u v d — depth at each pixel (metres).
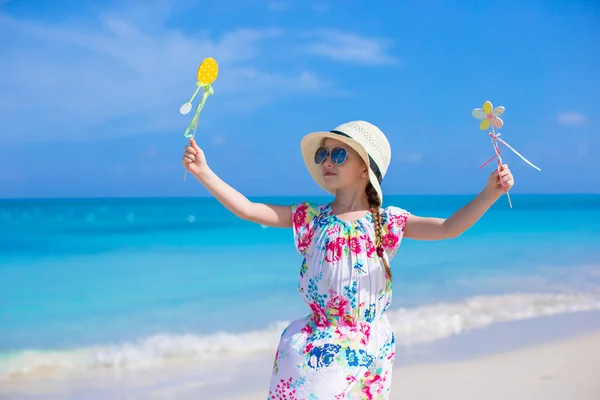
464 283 11.85
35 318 9.12
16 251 17.83
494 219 33.00
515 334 7.91
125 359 7.01
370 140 3.57
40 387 6.10
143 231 24.98
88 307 9.88
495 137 3.20
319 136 3.69
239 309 9.64
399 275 12.80
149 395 5.84
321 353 3.24
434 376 6.16
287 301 10.30
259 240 20.95
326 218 3.53
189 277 12.97
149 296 10.79
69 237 22.19
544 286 11.60
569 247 18.80
